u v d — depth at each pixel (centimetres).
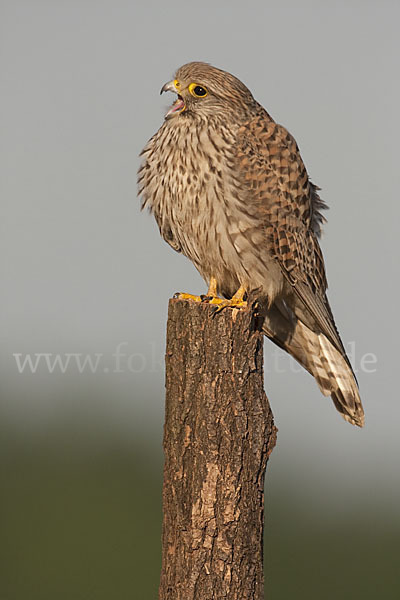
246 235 1179
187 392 956
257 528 955
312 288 1233
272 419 974
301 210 1217
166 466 971
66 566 1808
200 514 944
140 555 1817
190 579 941
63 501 1942
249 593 946
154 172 1227
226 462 946
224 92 1188
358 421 1252
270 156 1190
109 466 2034
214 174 1165
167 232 1273
